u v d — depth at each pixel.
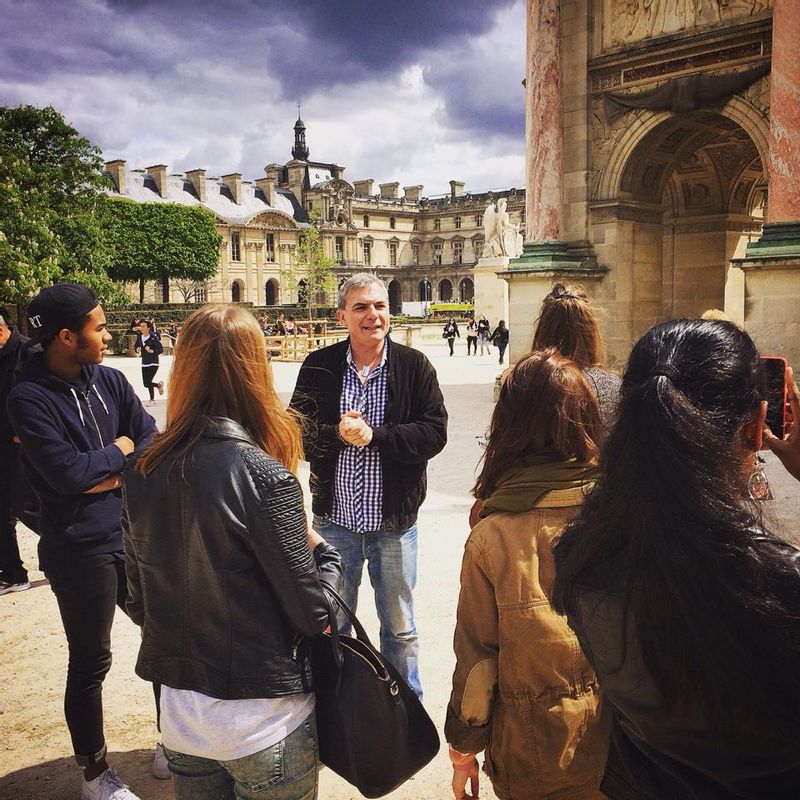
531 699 2.50
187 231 97.06
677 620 1.51
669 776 1.70
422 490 4.59
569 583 1.73
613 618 1.65
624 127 17.95
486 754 2.69
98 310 4.01
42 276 41.09
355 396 4.52
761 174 23.22
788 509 8.09
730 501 1.53
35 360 4.03
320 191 134.50
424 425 4.42
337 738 2.65
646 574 1.54
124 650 5.99
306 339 42.81
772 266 14.34
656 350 1.71
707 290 24.22
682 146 18.84
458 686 2.61
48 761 4.51
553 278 17.98
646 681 1.62
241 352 2.64
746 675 1.45
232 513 2.43
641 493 1.57
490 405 19.77
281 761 2.49
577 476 2.57
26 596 7.07
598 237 18.62
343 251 137.88
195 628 2.48
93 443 4.04
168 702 2.52
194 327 2.66
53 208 48.41
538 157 18.30
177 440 2.57
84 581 3.83
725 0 16.00
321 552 2.93
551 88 18.03
